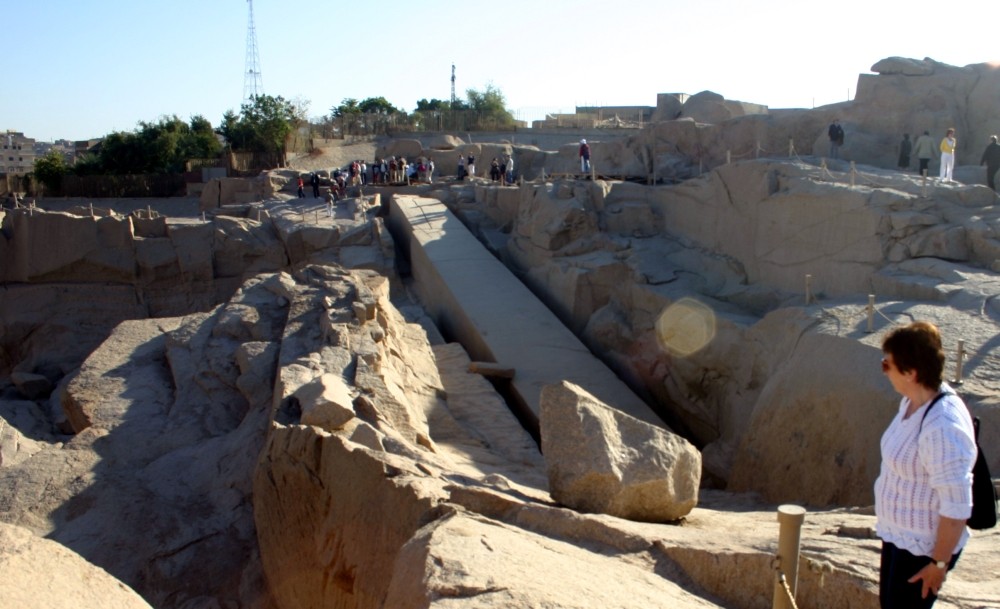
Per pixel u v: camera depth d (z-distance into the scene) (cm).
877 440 877
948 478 326
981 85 1877
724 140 2253
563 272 1880
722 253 1677
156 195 3956
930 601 345
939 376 339
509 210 2375
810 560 457
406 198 2520
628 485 642
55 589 393
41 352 2384
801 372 1055
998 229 1216
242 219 2538
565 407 670
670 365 1538
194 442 1130
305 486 833
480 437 1205
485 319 1766
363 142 4134
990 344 955
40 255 2438
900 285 1194
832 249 1363
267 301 1471
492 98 5212
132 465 1077
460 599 413
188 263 2448
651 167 2467
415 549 497
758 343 1296
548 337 1711
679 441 679
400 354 1376
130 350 1412
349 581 730
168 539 932
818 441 978
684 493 668
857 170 1606
